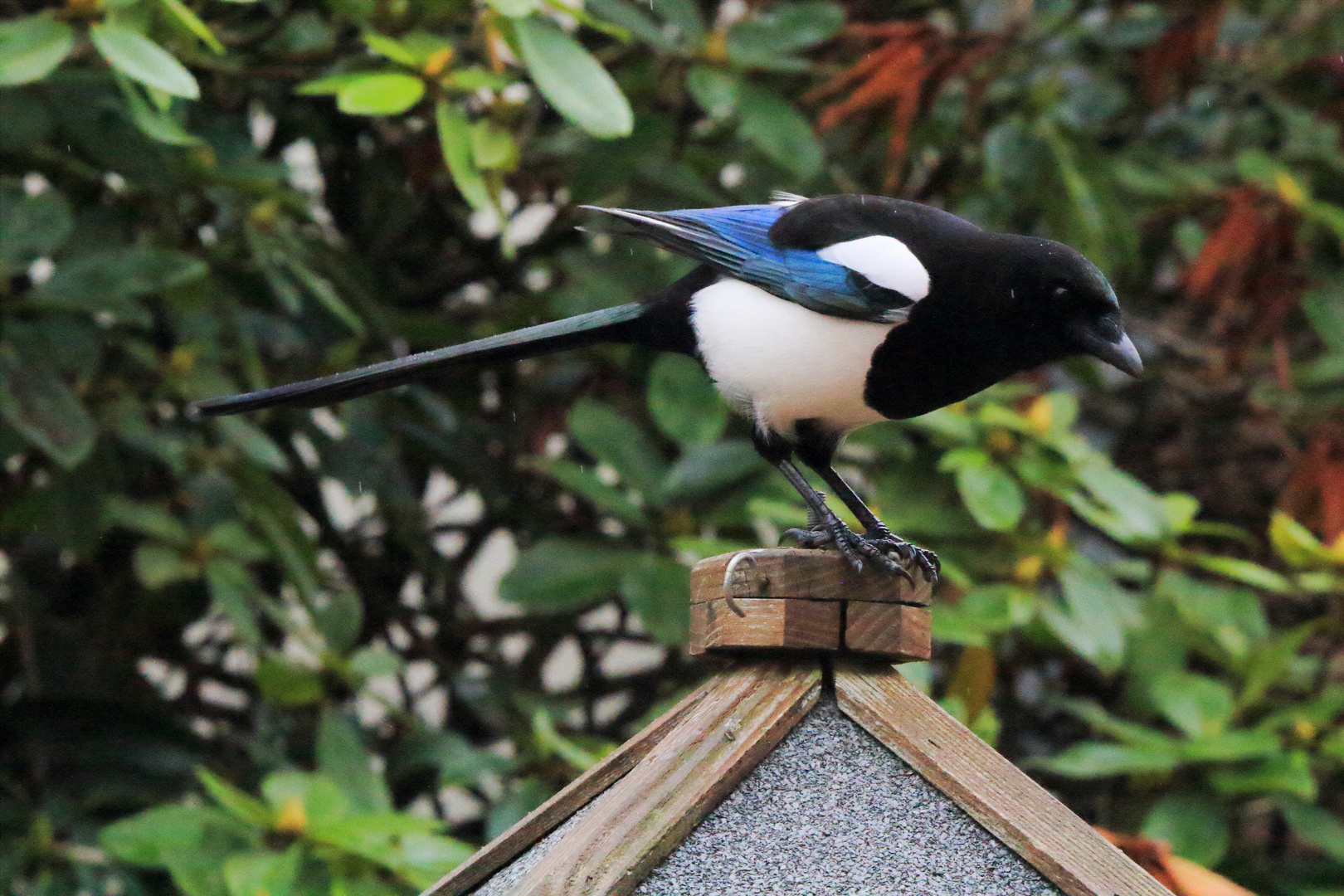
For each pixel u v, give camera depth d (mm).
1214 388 11273
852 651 4707
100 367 9125
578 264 9594
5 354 8180
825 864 4488
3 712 9375
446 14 8141
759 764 4621
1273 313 9828
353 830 7160
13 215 7996
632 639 10500
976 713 8344
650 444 9273
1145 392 11516
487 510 10789
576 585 8672
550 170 10211
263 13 9578
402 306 10797
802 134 8609
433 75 7504
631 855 4367
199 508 8984
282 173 8836
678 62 9500
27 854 8680
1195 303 11281
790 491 9055
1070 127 9719
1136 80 11117
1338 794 10016
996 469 8297
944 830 4559
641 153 9078
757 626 4699
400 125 10359
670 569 8703
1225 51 11625
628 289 9477
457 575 10797
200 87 9242
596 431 9172
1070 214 9672
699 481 8953
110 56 6336
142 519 8680
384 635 10703
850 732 4672
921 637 4789
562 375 10852
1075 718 10547
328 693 8938
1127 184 10195
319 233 9984
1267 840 10344
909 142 10227
